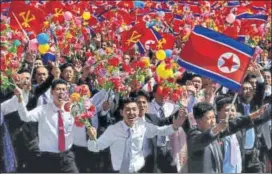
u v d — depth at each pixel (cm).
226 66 1105
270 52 1698
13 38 1427
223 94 1320
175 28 1973
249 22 1942
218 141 1130
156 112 1199
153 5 2231
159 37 1587
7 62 1190
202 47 1106
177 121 1134
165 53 1378
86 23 1762
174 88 1188
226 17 2038
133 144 1129
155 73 1234
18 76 1205
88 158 1195
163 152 1148
